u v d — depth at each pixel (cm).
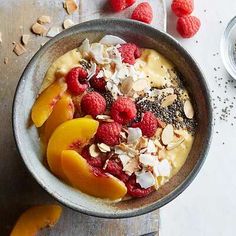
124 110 53
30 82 53
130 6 62
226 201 66
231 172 66
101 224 60
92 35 56
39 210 59
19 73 60
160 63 57
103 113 54
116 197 53
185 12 63
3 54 60
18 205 59
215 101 66
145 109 55
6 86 60
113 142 53
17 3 61
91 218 60
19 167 60
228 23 65
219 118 66
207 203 65
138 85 55
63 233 60
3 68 60
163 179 55
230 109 66
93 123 52
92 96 53
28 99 53
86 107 53
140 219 61
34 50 61
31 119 54
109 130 53
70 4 62
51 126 53
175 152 55
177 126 56
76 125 52
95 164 53
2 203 59
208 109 55
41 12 61
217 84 66
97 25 55
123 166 53
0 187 59
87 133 52
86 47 55
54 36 56
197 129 56
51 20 61
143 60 57
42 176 53
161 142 55
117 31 56
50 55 54
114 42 56
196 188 65
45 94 53
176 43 56
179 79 57
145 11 61
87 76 54
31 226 58
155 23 63
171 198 54
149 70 56
